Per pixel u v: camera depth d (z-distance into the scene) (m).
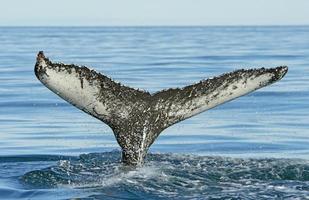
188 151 40.81
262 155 39.59
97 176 28.89
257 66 91.31
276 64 95.19
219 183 27.73
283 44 166.00
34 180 29.36
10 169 32.47
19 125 49.56
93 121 51.78
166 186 27.17
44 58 27.41
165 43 179.00
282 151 40.75
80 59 108.00
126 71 84.00
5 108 57.47
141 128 29.58
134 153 29.58
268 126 48.88
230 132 46.88
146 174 28.53
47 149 41.12
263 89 68.31
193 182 27.77
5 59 110.62
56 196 26.80
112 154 34.34
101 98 29.02
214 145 42.53
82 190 27.22
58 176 29.47
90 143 43.34
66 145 42.62
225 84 29.31
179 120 29.69
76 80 28.28
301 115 53.28
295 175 29.06
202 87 29.64
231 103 60.22
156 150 41.03
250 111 55.78
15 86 72.00
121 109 29.39
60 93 28.20
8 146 42.00
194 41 195.38
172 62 99.00
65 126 49.50
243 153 40.22
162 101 29.61
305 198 25.50
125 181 27.69
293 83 72.88
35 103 60.34
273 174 29.08
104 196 26.20
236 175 28.86
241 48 143.12
